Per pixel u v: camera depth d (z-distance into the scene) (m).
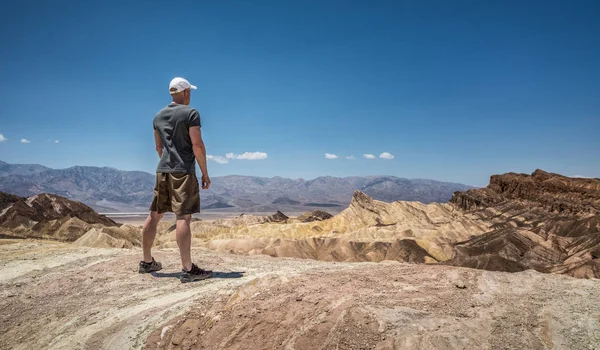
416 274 6.05
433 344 3.46
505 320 4.03
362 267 7.58
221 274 7.62
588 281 5.24
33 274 8.41
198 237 100.62
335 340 3.81
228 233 96.69
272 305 4.89
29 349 5.32
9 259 9.80
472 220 90.25
